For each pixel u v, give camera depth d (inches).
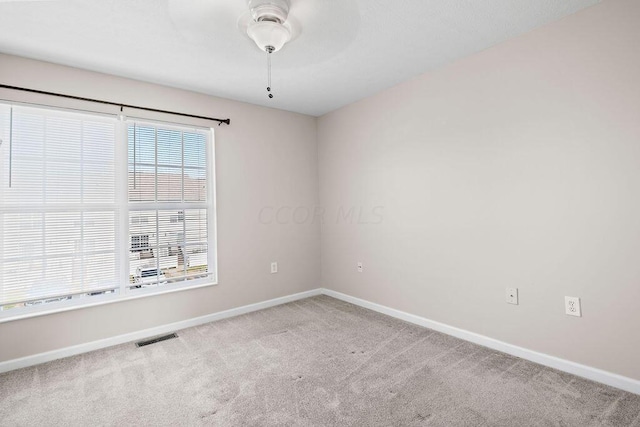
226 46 86.7
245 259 134.3
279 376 81.5
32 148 92.7
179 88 118.4
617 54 70.4
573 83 76.9
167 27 77.5
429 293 112.0
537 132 83.5
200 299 121.9
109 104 104.3
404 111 118.1
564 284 79.8
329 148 153.0
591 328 75.7
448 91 103.6
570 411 64.9
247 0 65.4
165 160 116.3
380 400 70.4
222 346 100.4
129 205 108.3
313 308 137.3
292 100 134.6
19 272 90.3
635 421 61.5
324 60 97.7
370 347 97.4
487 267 95.3
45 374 84.6
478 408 66.8
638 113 68.1
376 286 132.0
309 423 63.5
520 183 87.2
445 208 106.0
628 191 69.8
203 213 125.2
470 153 98.4
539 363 84.4
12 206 89.6
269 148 142.7
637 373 69.6
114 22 75.4
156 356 94.2
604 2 71.9
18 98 90.2
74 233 98.3
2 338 86.9
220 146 128.1
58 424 64.7
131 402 71.6
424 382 77.2
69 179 97.9
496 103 91.7
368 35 83.8
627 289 70.3
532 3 72.2
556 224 80.8
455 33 84.4
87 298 100.3
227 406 69.6
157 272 113.6
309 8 70.1
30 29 77.9
